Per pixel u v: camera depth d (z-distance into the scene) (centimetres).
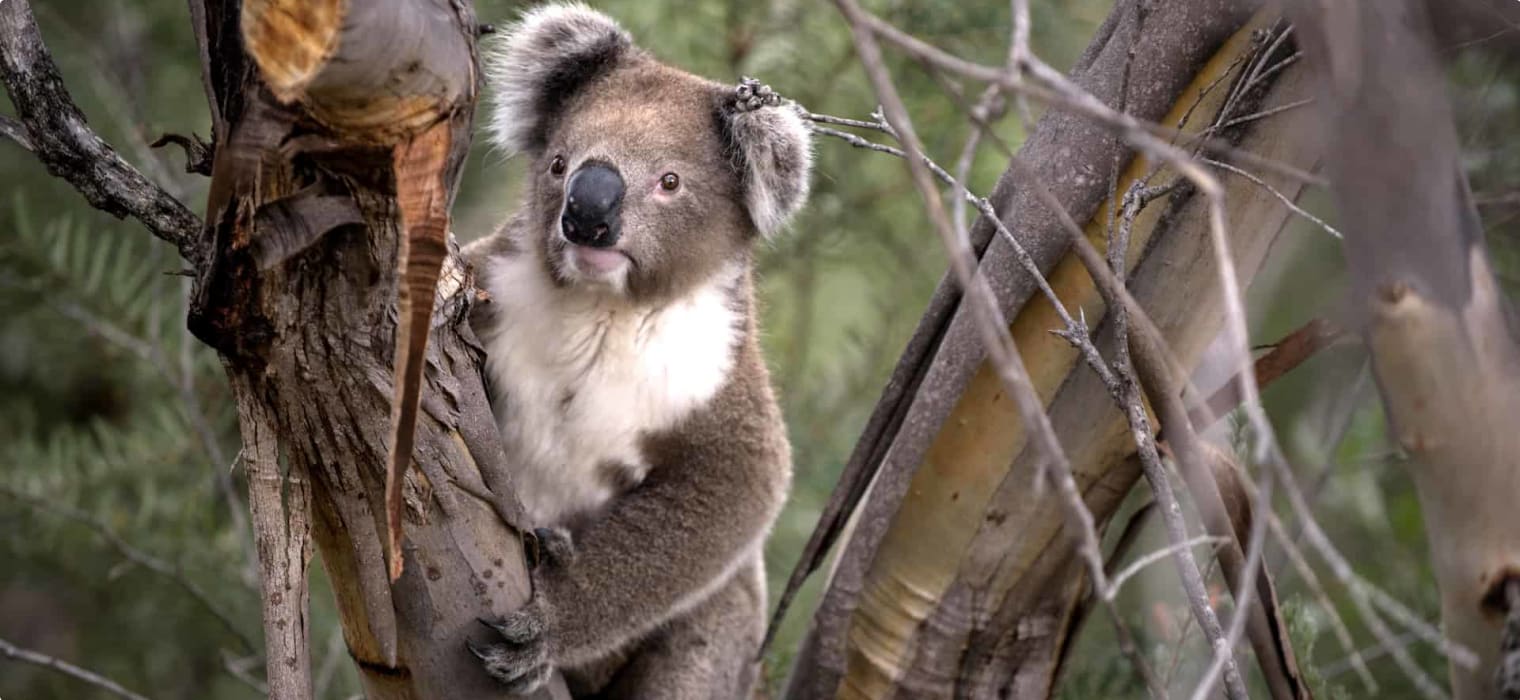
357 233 527
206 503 1159
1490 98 953
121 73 1244
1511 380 518
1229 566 657
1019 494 751
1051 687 802
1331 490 1059
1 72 564
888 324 1239
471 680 653
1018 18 403
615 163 869
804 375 1273
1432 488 533
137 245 1286
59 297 1170
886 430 780
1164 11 690
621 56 938
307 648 587
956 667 788
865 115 1215
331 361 554
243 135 491
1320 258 890
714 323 906
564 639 837
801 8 1221
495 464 641
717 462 895
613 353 882
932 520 768
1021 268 717
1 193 1291
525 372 882
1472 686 538
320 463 584
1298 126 681
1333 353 1026
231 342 548
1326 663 1043
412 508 614
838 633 797
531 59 928
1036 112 903
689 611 951
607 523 868
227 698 1215
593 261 855
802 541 1188
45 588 1317
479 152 1244
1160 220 703
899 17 1175
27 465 1167
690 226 884
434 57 482
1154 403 670
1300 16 501
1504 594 525
